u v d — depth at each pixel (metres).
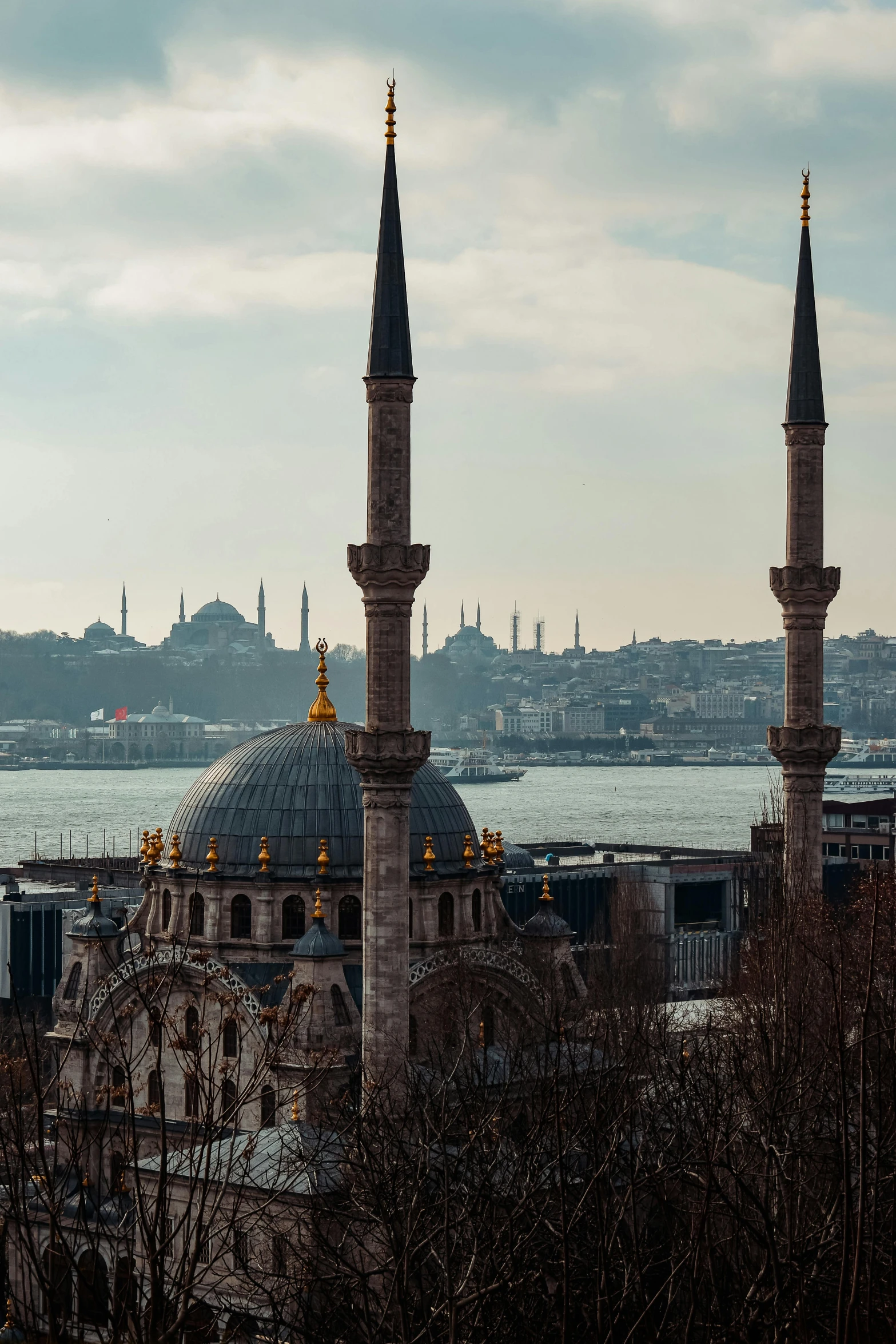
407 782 109.94
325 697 140.12
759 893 199.62
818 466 142.50
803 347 142.50
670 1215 74.31
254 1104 119.06
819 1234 67.88
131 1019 126.06
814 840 142.25
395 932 109.62
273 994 123.31
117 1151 118.81
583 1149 77.69
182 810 135.00
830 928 127.56
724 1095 79.56
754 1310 64.00
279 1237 86.00
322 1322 74.56
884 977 112.00
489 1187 74.38
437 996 127.69
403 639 111.19
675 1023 129.38
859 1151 64.50
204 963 122.56
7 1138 68.44
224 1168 99.81
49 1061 129.00
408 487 112.81
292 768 133.00
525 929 137.00
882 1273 66.94
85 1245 96.81
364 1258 84.88
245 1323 79.94
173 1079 123.62
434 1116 94.81
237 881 128.88
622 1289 68.19
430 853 132.38
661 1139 78.12
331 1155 98.75
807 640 142.50
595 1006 133.38
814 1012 104.69
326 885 128.25
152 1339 63.75
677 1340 67.12
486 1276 69.88
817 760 141.50
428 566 111.50
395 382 112.19
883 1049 80.12
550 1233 72.12
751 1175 73.44
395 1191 75.88
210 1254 90.06
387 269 113.75
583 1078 91.50
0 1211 69.69
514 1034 127.06
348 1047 118.75
